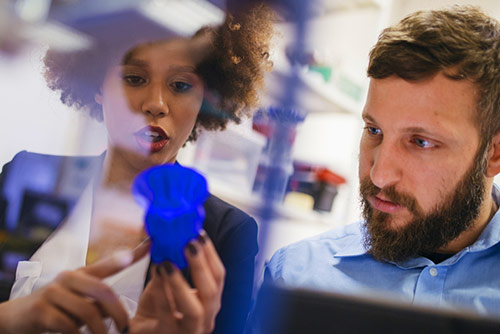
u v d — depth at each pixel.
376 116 0.84
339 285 1.01
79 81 1.17
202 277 0.59
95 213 1.03
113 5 1.11
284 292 0.47
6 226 1.01
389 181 0.85
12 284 0.96
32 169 1.09
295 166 1.88
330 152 1.98
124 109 1.02
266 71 1.26
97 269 0.64
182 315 0.59
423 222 0.86
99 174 1.06
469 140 0.82
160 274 0.59
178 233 0.57
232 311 0.94
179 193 0.57
